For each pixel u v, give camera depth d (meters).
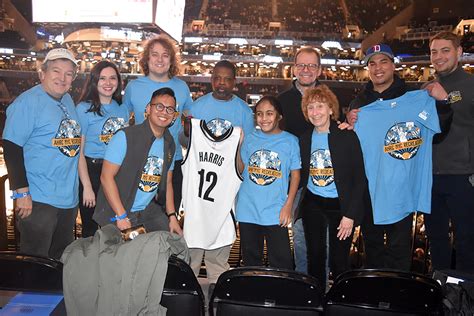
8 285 2.30
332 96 3.14
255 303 2.25
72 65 3.09
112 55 27.02
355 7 41.38
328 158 3.13
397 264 3.28
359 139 3.30
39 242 3.15
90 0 22.00
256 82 32.25
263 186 3.24
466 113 3.34
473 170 3.35
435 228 3.59
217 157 3.33
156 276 2.16
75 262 2.21
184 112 3.97
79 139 3.25
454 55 3.39
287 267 3.24
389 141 3.25
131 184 3.00
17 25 35.16
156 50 3.72
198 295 2.29
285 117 3.79
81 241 2.35
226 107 3.67
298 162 3.24
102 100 3.64
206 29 38.03
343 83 31.41
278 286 2.17
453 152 3.40
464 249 3.45
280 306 2.24
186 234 3.36
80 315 2.19
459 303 2.31
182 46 34.97
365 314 2.23
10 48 31.41
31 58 31.91
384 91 3.35
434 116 3.21
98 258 2.21
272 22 39.31
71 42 26.30
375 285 2.14
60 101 3.17
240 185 3.38
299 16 41.47
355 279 2.14
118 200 2.95
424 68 29.30
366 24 40.06
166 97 2.96
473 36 28.45
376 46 3.32
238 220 3.35
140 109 3.78
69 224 3.35
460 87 3.38
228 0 43.81
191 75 31.47
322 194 3.16
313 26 39.66
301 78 3.74
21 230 3.16
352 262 5.57
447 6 33.88
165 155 3.12
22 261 2.22
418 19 35.03
